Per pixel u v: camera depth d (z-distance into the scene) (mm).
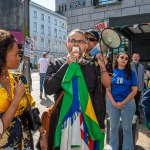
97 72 2736
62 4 12289
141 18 8086
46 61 11281
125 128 4398
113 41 2930
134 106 4375
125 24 8312
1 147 2055
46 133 2609
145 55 8758
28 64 8766
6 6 28969
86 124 2598
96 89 2711
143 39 8734
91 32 3146
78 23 11648
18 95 2098
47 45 64562
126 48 8867
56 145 2592
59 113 2643
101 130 2703
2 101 2061
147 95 3293
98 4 10969
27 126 2307
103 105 2742
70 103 2584
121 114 4387
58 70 2621
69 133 2570
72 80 2605
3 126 1993
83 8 11461
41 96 11195
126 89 4348
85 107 2594
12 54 2088
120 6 10438
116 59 4492
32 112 2299
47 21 64375
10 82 2176
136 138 5043
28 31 8820
